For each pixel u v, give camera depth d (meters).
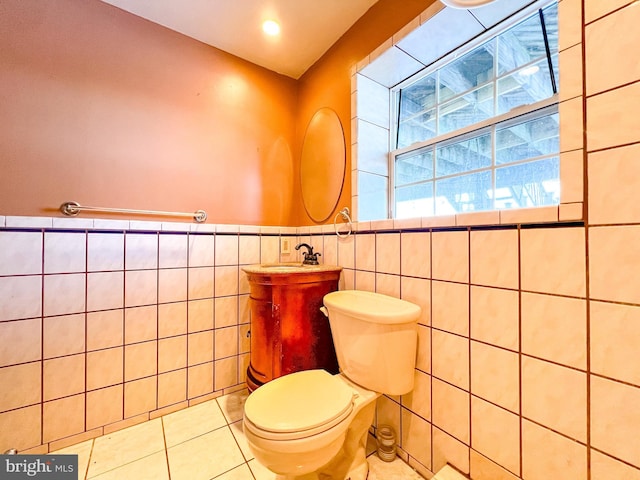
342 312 1.18
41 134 1.28
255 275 1.46
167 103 1.60
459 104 1.32
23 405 1.22
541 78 1.05
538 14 1.06
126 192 1.47
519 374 0.85
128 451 1.27
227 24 1.59
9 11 1.23
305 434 0.85
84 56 1.38
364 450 1.14
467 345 0.99
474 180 1.23
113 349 1.41
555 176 0.99
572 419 0.75
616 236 0.68
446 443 1.05
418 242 1.16
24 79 1.25
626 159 0.67
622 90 0.67
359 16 1.52
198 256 1.66
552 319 0.79
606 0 0.70
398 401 1.24
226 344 1.75
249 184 1.88
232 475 1.14
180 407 1.59
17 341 1.21
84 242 1.35
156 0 1.43
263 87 1.96
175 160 1.62
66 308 1.31
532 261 0.83
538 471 0.81
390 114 1.64
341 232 1.62
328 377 1.16
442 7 1.11
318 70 1.88
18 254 1.21
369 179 1.56
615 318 0.68
